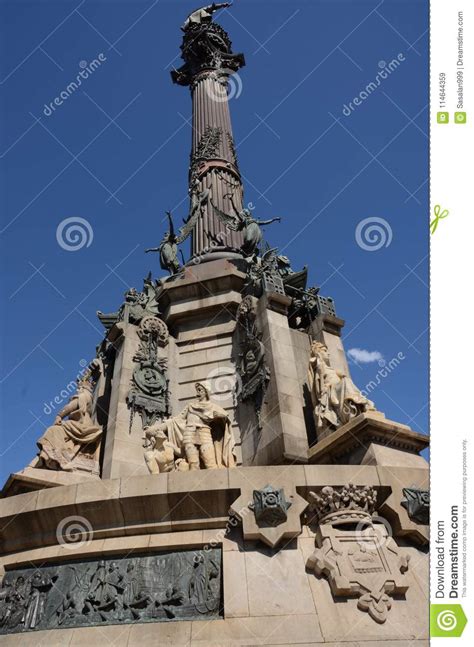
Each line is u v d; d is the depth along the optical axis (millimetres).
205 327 18828
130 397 16094
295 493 9820
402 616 8367
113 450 14852
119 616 8961
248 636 7996
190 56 32031
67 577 9789
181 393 17312
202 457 12250
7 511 10539
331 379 14438
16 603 9742
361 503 9828
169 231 22391
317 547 9398
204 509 9898
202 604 8844
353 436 12188
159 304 20234
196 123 28234
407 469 10531
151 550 9781
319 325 17875
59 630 8867
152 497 9922
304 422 14578
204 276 19672
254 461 14398
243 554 9227
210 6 33250
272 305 16781
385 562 9000
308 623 8156
